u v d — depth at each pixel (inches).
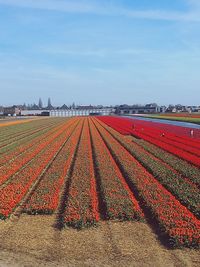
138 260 615.2
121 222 788.6
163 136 2388.0
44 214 845.8
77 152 1713.8
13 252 649.6
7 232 740.7
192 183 1084.5
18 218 826.2
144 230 744.3
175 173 1207.6
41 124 4291.3
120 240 695.1
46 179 1144.2
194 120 4227.4
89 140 2247.8
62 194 1014.4
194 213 834.8
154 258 621.3
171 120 4660.4
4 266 599.2
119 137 2394.2
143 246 668.1
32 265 601.9
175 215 785.6
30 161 1534.2
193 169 1270.9
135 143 2049.7
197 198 924.6
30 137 2529.5
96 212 810.2
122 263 605.6
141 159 1469.0
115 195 939.3
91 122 4616.1
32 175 1207.6
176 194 972.6
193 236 671.1
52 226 772.6
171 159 1476.4
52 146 1977.1
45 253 644.1
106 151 1716.3
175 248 657.6
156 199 906.1
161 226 744.3
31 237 714.8
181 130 2888.8
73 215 792.3
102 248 661.9
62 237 711.7
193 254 634.8
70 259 621.3
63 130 3169.3
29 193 1031.6
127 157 1517.0
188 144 1930.4
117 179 1118.4
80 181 1101.1
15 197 939.3
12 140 2373.3
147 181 1088.2
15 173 1304.1
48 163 1502.2
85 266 597.6
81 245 674.8
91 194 954.1
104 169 1274.6
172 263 603.2
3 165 1432.1
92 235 720.3
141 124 3799.2
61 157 1577.3
